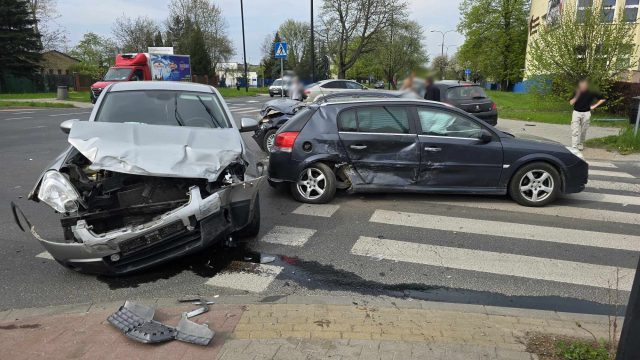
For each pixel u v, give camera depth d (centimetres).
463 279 445
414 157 665
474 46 5653
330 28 4272
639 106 1273
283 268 462
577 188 682
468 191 679
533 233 573
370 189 676
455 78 1698
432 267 470
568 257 501
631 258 502
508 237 558
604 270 470
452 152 665
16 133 1404
